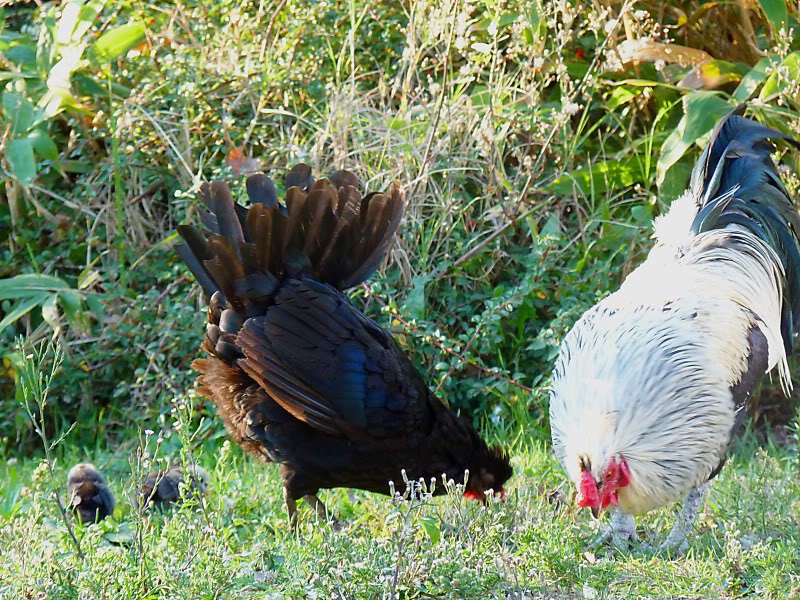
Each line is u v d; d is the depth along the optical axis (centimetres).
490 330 1168
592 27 1207
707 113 1192
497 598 680
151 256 1326
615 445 769
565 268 1220
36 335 1282
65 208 1366
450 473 863
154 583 695
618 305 854
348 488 930
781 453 1106
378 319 1222
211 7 1392
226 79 1323
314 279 852
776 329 920
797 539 800
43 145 1302
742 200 954
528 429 1138
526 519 841
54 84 1309
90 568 695
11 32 1487
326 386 812
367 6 1312
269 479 1020
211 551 700
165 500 956
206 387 876
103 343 1255
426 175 1210
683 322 825
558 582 695
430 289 1233
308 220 830
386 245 873
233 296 822
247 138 1282
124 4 1395
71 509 860
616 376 791
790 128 1182
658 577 742
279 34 1380
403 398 829
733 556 735
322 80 1369
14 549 757
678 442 784
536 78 1320
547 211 1266
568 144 1287
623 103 1321
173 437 1161
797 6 1287
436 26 1230
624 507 791
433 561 686
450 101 1256
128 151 1328
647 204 1273
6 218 1381
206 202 873
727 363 829
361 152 1254
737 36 1351
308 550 726
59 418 1274
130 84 1396
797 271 960
